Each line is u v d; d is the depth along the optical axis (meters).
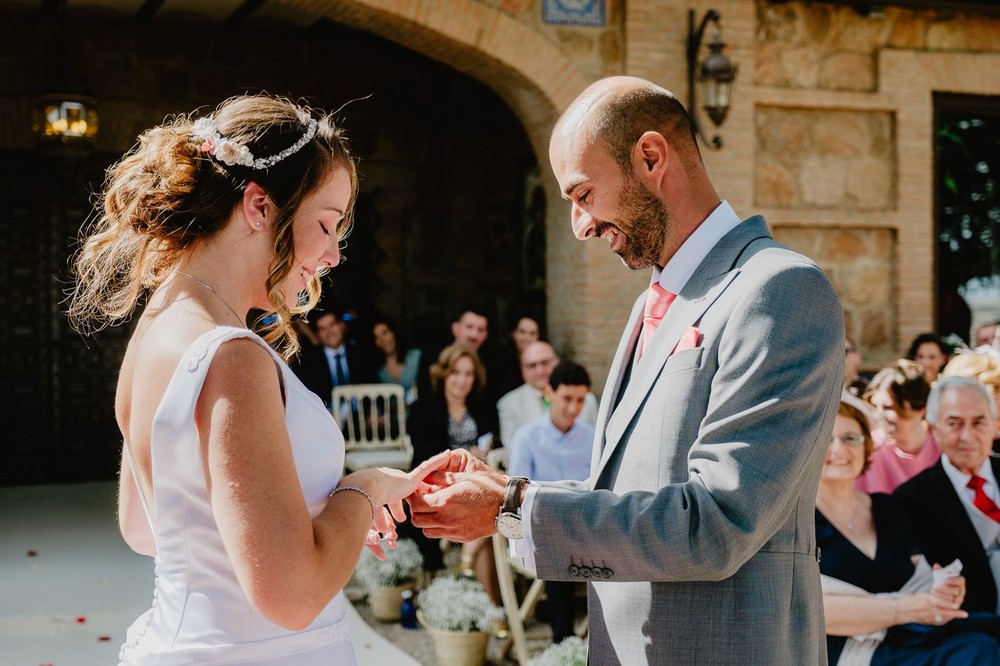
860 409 3.02
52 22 8.25
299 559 1.33
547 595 4.45
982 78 7.52
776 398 1.59
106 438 8.56
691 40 6.82
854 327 7.36
